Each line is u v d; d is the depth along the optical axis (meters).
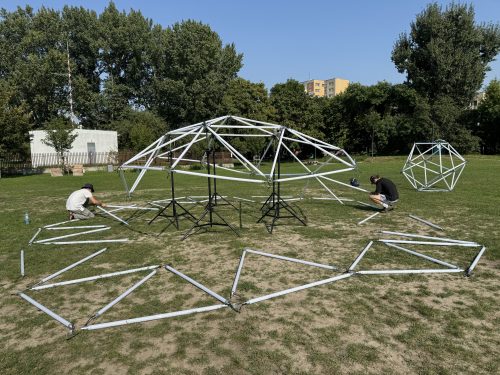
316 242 6.93
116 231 8.08
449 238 7.04
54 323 4.06
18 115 27.61
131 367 3.23
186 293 4.75
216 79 45.66
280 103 41.41
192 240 7.23
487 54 43.72
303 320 3.96
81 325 3.99
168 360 3.32
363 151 46.81
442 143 14.69
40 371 3.22
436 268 5.45
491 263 5.61
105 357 3.40
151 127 42.00
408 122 40.91
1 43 43.94
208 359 3.32
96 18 50.56
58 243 7.10
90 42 48.19
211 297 4.60
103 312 4.24
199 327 3.87
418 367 3.14
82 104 46.53
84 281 5.20
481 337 3.58
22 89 41.53
